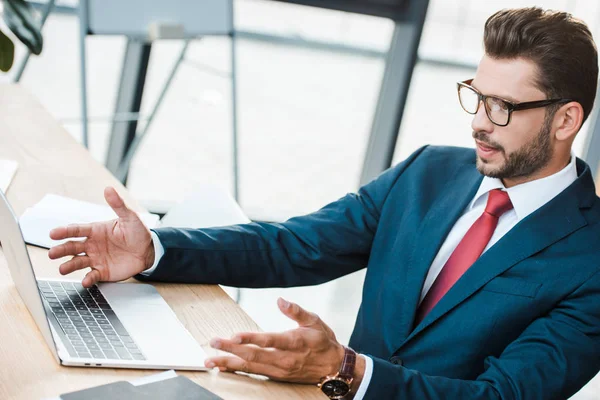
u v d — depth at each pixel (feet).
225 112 13.29
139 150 12.67
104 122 12.35
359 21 12.71
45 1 11.42
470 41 13.60
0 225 4.42
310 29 13.21
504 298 4.98
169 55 12.42
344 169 14.07
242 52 13.35
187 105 12.95
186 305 4.78
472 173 5.71
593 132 13.80
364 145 13.37
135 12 9.54
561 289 4.90
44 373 3.76
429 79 13.96
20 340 4.03
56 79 12.10
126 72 11.93
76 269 4.73
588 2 13.12
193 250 5.10
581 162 5.40
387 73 12.83
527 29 4.84
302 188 13.76
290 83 13.69
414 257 5.49
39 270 4.86
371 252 5.82
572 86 4.88
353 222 5.94
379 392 4.29
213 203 6.65
